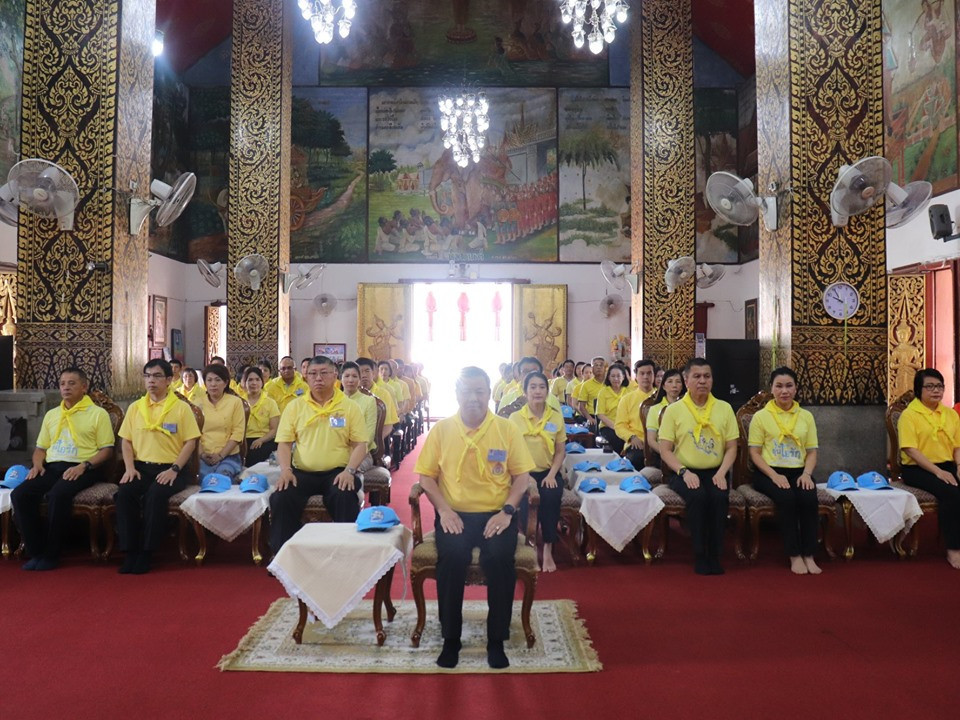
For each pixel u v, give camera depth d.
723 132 22.36
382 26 22.50
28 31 7.63
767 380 8.33
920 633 4.86
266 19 13.62
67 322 7.59
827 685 4.08
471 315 22.86
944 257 11.69
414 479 11.53
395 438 12.30
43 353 7.59
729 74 22.38
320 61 22.47
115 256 7.64
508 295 22.84
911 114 12.65
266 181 13.53
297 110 22.41
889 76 13.27
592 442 9.84
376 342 22.17
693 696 3.95
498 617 4.39
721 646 4.64
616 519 6.45
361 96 22.48
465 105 17.28
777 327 8.12
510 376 14.91
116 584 5.90
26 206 7.44
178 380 11.15
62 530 6.42
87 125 7.61
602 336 22.48
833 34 7.91
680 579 6.11
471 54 22.56
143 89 8.25
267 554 6.75
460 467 4.74
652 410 7.47
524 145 22.56
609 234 22.53
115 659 4.40
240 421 7.61
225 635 4.79
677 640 4.75
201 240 22.33
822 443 7.80
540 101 22.55
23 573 6.21
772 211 8.09
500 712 3.78
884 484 6.72
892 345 12.90
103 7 7.62
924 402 6.96
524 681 4.14
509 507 4.63
